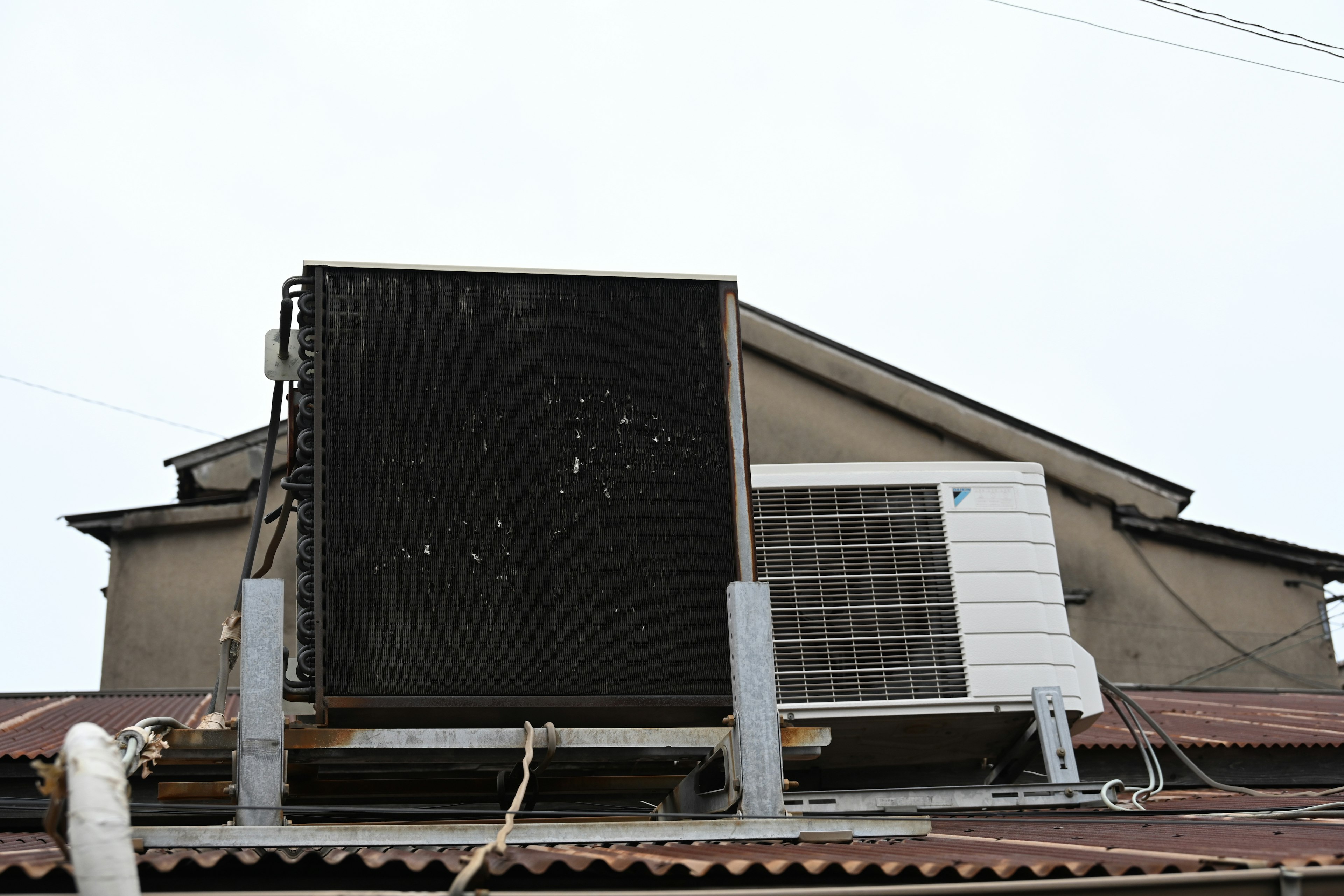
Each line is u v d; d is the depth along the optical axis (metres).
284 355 5.00
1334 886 3.37
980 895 3.24
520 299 4.91
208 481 17.23
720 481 4.90
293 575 16.62
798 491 7.13
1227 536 17.83
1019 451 17.38
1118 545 17.48
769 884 3.50
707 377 4.98
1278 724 9.24
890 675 6.86
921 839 4.70
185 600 16.70
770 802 4.53
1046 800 6.02
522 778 5.22
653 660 4.70
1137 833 4.72
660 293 5.03
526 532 4.71
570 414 4.84
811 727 5.91
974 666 6.91
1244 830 4.74
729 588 4.75
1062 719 6.84
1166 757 8.05
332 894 3.18
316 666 4.44
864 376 17.28
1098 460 17.67
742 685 4.63
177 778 6.30
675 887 3.50
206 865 3.56
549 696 4.60
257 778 4.29
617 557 4.76
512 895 3.20
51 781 2.91
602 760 4.84
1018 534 7.25
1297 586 18.03
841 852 4.04
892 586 7.01
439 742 4.54
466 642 4.59
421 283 4.85
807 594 6.95
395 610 4.56
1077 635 16.95
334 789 5.52
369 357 4.75
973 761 7.44
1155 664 17.08
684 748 4.71
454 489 4.70
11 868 3.27
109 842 2.77
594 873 3.54
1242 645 17.48
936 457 17.16
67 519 17.11
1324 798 6.68
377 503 4.63
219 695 5.23
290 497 5.19
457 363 4.80
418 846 4.22
